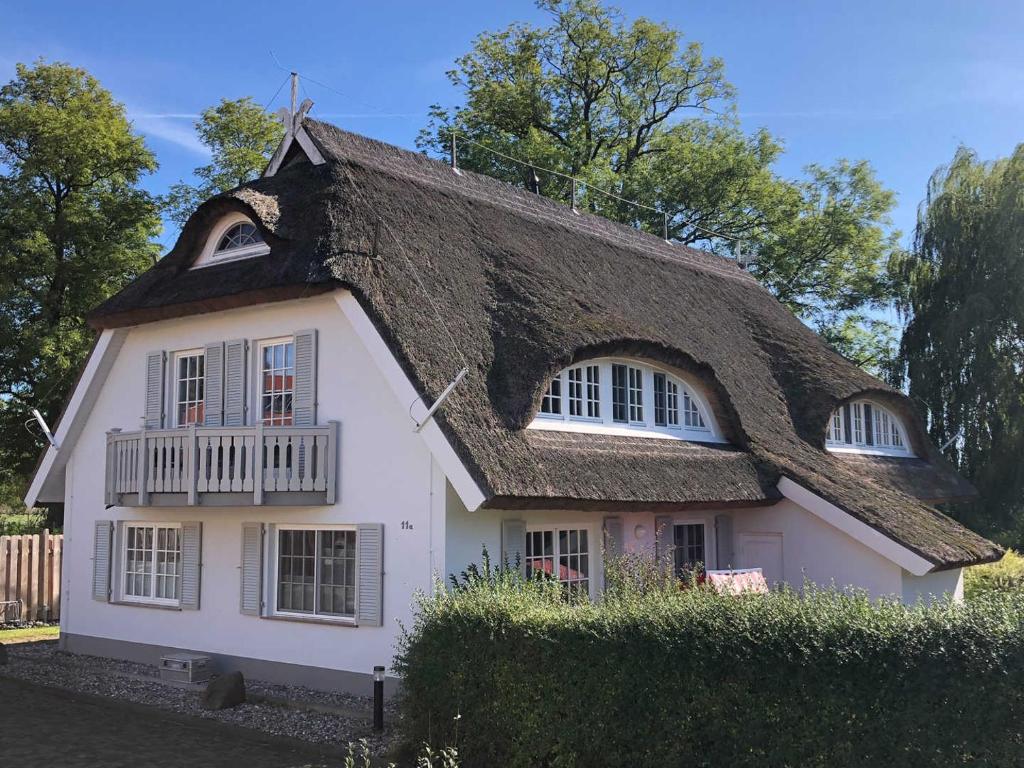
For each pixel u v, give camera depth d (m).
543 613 8.77
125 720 11.59
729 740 7.74
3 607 19.56
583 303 15.38
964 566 15.65
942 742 7.11
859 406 21.91
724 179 34.06
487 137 34.72
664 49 36.16
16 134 26.78
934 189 30.53
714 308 21.72
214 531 14.40
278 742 10.55
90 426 16.47
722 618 8.02
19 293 26.41
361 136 16.67
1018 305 27.61
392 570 12.30
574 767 8.25
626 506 12.93
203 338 14.91
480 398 12.20
